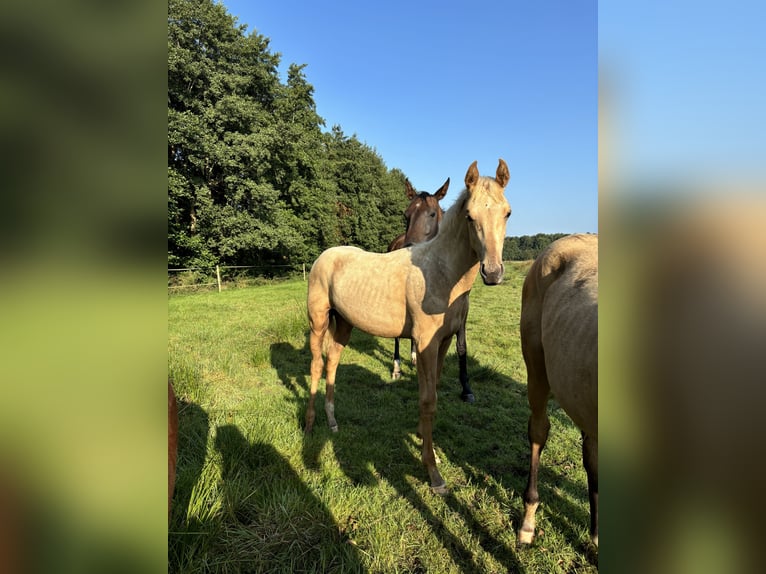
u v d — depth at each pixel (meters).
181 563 1.71
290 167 20.62
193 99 15.23
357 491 2.31
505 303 9.92
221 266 16.02
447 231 2.52
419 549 1.94
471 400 3.81
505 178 2.27
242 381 4.19
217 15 15.92
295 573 1.77
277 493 2.19
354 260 3.08
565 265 1.83
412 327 2.67
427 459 2.43
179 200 16.02
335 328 3.25
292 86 22.31
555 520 2.14
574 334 1.48
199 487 2.10
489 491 2.39
